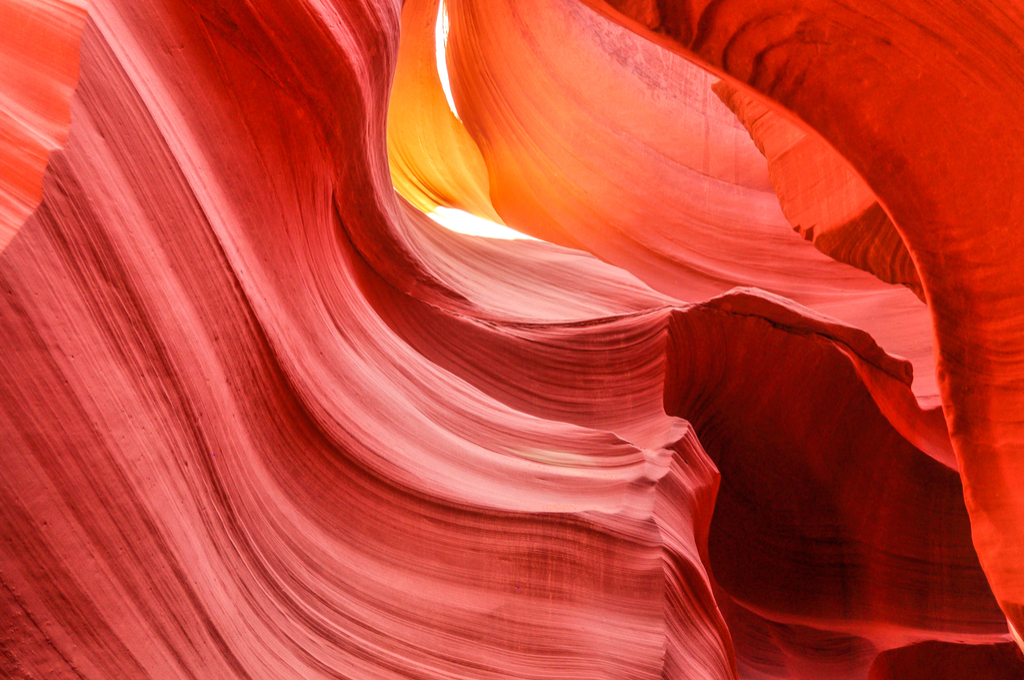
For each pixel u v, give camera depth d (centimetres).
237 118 295
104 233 192
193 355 228
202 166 261
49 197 171
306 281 353
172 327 218
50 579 154
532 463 440
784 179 670
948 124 270
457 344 547
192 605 195
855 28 270
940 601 714
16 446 152
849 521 732
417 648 273
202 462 224
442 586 309
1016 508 279
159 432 202
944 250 287
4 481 148
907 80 271
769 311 648
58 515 159
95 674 160
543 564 344
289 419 292
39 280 165
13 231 160
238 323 264
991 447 286
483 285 686
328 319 370
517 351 574
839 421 696
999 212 266
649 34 303
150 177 222
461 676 275
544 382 573
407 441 366
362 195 456
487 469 402
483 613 308
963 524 718
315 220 378
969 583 710
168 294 220
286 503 272
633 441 548
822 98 295
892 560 726
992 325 279
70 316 174
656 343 612
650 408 583
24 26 185
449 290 582
